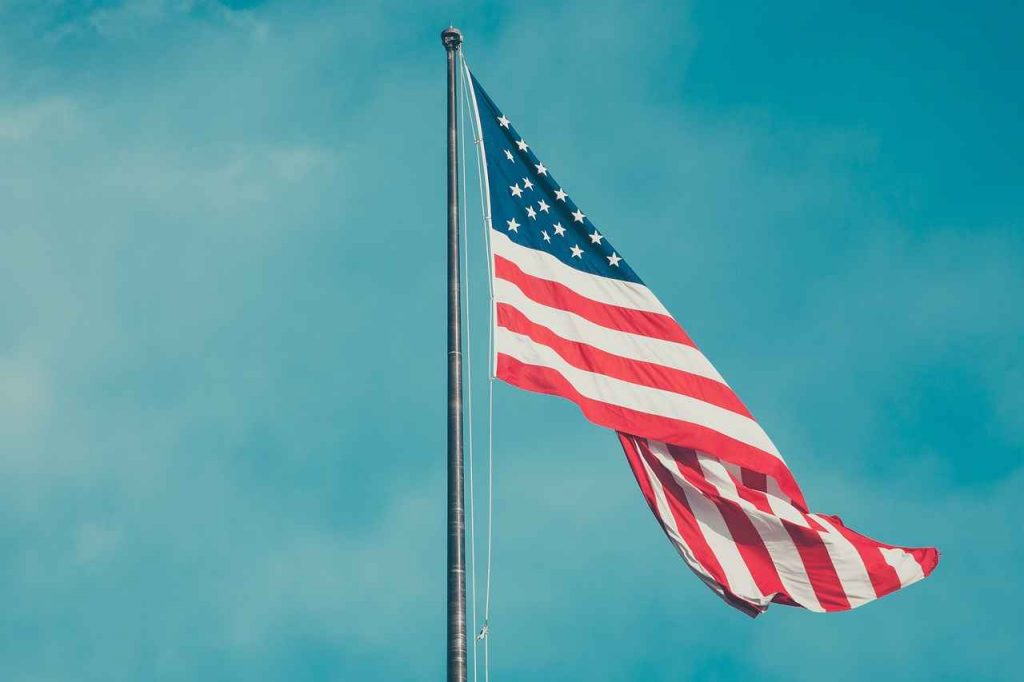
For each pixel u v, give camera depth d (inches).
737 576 973.8
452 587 717.3
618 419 989.8
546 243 1047.0
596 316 1032.2
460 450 781.9
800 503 1008.2
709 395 1023.0
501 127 1077.8
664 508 987.3
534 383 960.3
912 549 997.2
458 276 882.8
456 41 1042.7
